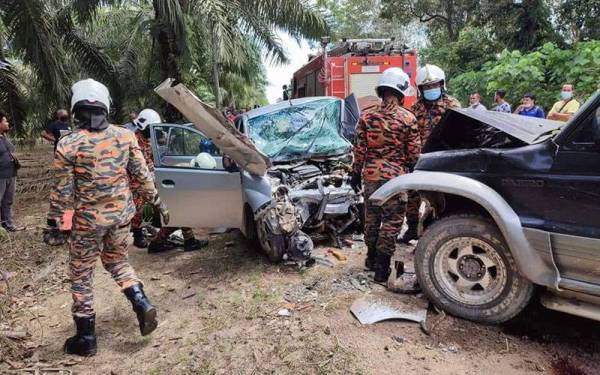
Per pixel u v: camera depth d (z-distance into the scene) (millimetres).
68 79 9445
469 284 3287
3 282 4605
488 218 3207
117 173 3072
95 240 3094
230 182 4684
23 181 10500
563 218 2803
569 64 9469
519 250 2941
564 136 2820
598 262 2701
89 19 11148
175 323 3617
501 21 17234
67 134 3000
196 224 4953
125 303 4035
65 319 3799
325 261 4566
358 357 2918
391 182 3584
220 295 4047
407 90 3881
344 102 6277
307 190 4840
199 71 14672
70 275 3182
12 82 9711
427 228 3496
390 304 3512
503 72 10188
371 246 4242
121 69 14297
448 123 3797
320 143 5621
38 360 3166
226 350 3135
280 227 4406
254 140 5531
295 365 2891
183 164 5312
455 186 3195
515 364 2797
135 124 5203
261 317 3551
